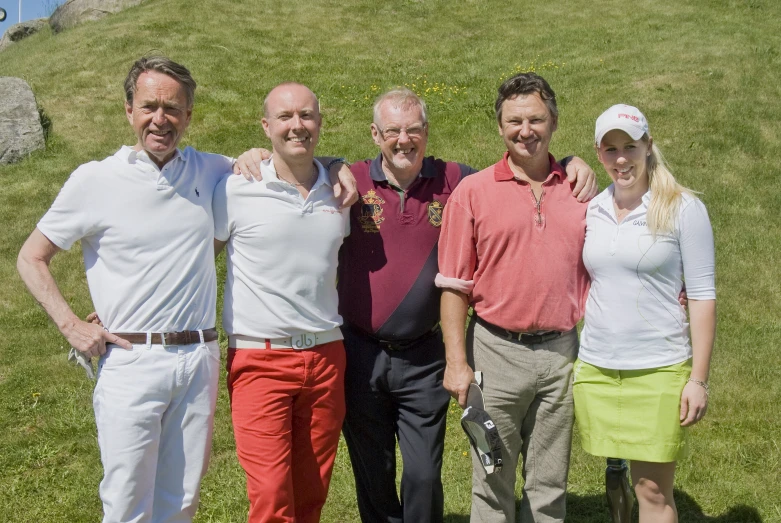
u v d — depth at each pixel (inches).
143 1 698.2
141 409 120.9
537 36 552.7
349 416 141.0
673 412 122.5
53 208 121.4
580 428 131.4
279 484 126.8
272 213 127.2
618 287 124.2
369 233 136.4
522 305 129.3
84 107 449.7
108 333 121.4
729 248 290.5
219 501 172.4
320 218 129.2
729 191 327.3
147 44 536.1
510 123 128.1
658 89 416.2
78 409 217.5
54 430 207.5
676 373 123.0
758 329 244.5
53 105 451.8
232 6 625.6
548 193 130.2
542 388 133.4
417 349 138.0
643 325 123.0
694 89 414.0
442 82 474.0
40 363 244.5
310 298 129.3
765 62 444.8
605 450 126.9
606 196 128.3
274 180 127.9
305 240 128.0
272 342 129.2
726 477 174.4
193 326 125.3
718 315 253.1
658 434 122.9
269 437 128.2
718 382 217.0
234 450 195.8
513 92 128.3
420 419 138.3
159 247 122.5
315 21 606.9
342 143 390.0
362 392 138.6
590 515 164.9
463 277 132.5
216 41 544.7
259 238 127.3
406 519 139.0
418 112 133.7
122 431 120.3
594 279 128.1
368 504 147.1
